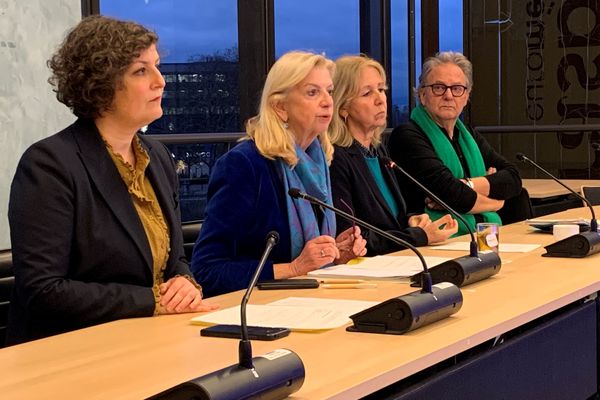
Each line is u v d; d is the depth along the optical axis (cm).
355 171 388
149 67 258
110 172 256
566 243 333
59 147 250
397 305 212
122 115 257
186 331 223
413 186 463
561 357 270
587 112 778
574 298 266
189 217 571
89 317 241
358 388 172
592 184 659
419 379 236
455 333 213
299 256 308
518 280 285
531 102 796
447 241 393
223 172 325
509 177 479
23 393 171
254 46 605
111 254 252
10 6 394
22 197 244
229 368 159
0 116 392
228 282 307
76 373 185
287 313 236
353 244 331
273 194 324
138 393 170
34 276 240
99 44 253
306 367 184
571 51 779
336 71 404
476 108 806
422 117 479
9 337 252
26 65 402
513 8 791
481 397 226
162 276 271
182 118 581
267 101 337
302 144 342
